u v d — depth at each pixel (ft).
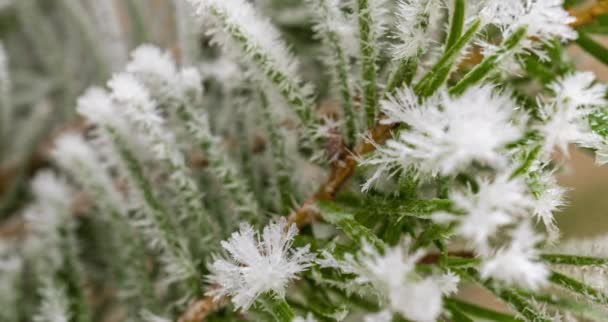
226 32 0.40
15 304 0.52
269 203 0.45
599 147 0.39
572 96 0.35
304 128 0.42
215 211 0.46
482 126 0.32
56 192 0.54
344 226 0.39
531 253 0.32
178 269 0.44
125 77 0.44
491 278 0.40
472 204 0.32
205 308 0.43
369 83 0.40
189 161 0.47
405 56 0.39
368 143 0.40
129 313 0.50
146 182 0.46
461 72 0.44
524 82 0.45
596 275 0.40
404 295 0.32
